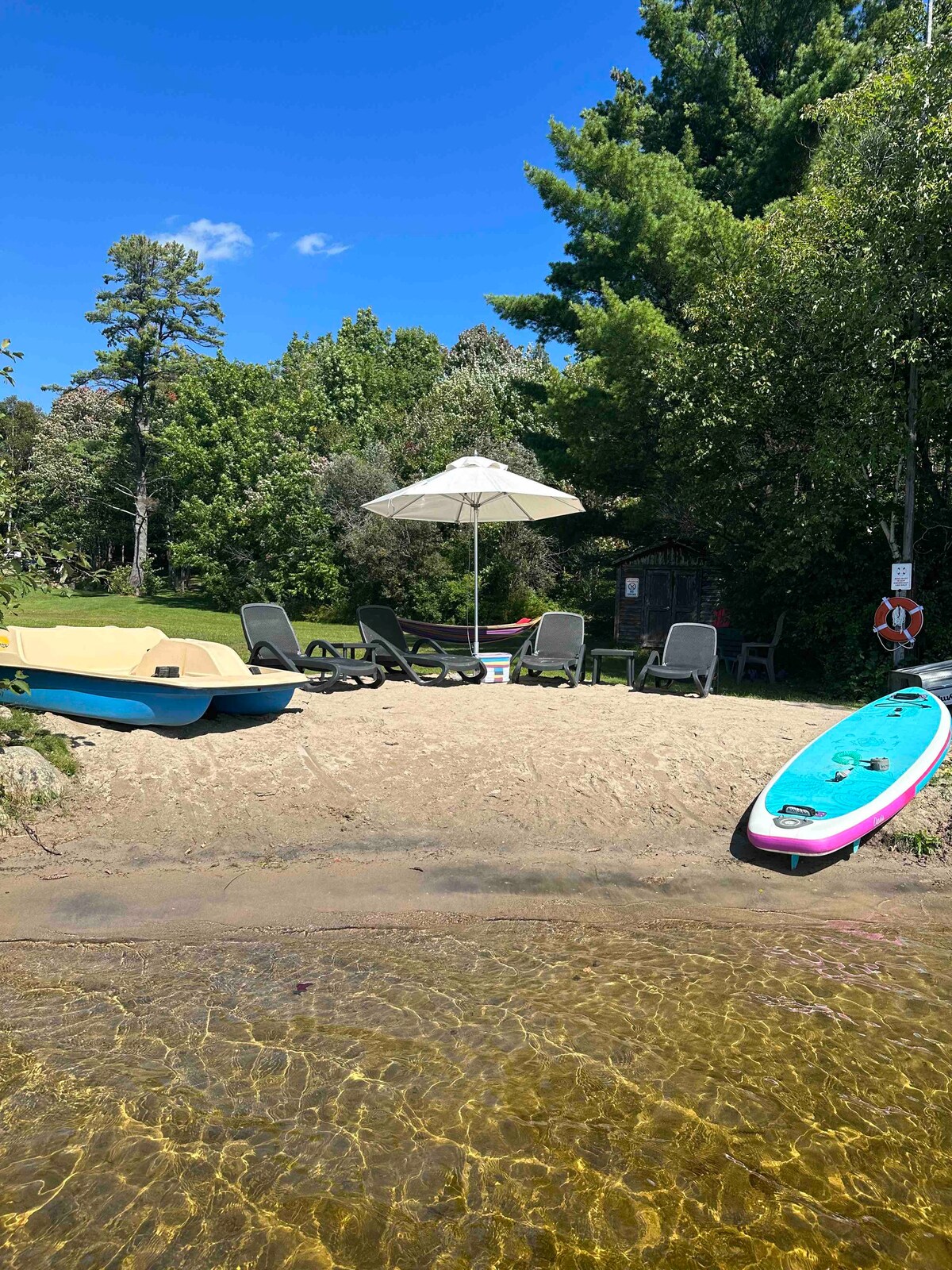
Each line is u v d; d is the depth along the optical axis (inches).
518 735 303.6
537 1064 145.6
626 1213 113.2
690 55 911.0
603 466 746.8
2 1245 105.7
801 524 478.9
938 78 433.1
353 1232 108.8
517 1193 116.1
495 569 931.3
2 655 283.4
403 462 1047.0
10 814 228.7
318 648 568.7
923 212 419.8
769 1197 116.5
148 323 1552.7
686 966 183.8
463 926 201.5
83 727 277.7
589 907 214.2
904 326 454.9
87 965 177.8
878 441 445.1
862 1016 163.5
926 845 244.8
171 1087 136.8
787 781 259.4
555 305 872.3
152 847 226.8
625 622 823.7
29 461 1699.1
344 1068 143.0
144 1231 108.4
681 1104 135.6
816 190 494.3
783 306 493.0
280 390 1314.0
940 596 499.8
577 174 826.8
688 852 243.9
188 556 1119.6
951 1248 108.8
